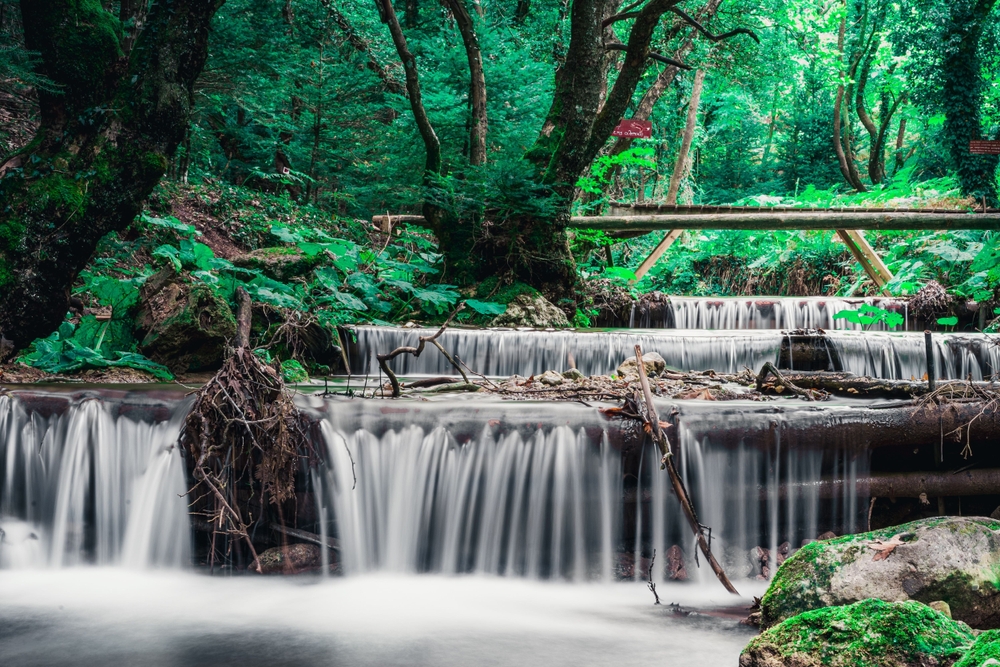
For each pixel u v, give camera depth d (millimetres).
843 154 28156
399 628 3979
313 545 4852
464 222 11008
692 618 4168
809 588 3758
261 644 3729
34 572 4852
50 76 6531
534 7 18016
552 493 4859
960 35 16094
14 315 6312
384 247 11320
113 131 6520
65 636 3826
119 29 6852
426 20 20016
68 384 5945
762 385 6086
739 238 18219
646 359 6980
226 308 7090
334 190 17688
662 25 16812
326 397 5293
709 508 4871
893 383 5777
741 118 33719
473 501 4902
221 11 13625
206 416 4559
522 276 10945
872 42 27172
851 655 2898
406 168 15508
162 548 4879
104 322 7109
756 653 3098
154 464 4926
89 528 4992
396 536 4906
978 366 8016
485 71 14883
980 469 5012
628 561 4832
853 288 14750
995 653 2514
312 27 17047
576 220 12422
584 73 10656
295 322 7332
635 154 15758
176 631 3904
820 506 4969
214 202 13148
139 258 10273
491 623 4062
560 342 8281
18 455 5059
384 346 8344
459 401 5242
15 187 6402
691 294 18203
